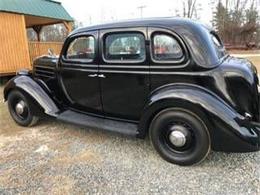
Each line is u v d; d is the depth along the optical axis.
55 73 4.33
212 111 2.88
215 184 2.85
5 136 4.34
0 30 10.26
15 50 10.88
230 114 2.89
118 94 3.70
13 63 10.80
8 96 4.70
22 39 11.15
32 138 4.23
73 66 4.04
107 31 3.61
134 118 3.72
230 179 2.93
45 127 4.68
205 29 3.33
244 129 2.90
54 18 12.84
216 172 3.08
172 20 3.28
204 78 3.04
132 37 3.43
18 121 4.72
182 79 3.16
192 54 3.08
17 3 11.08
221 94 3.00
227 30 34.84
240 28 34.47
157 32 3.26
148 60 3.34
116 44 3.56
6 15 10.48
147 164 3.31
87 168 3.25
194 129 3.04
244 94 3.04
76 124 3.93
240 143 2.88
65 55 4.14
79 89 4.09
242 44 32.81
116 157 3.51
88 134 4.30
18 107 4.61
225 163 3.27
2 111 5.81
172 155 3.26
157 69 3.29
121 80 3.59
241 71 3.02
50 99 4.36
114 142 3.97
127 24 3.47
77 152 3.69
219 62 3.13
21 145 3.97
